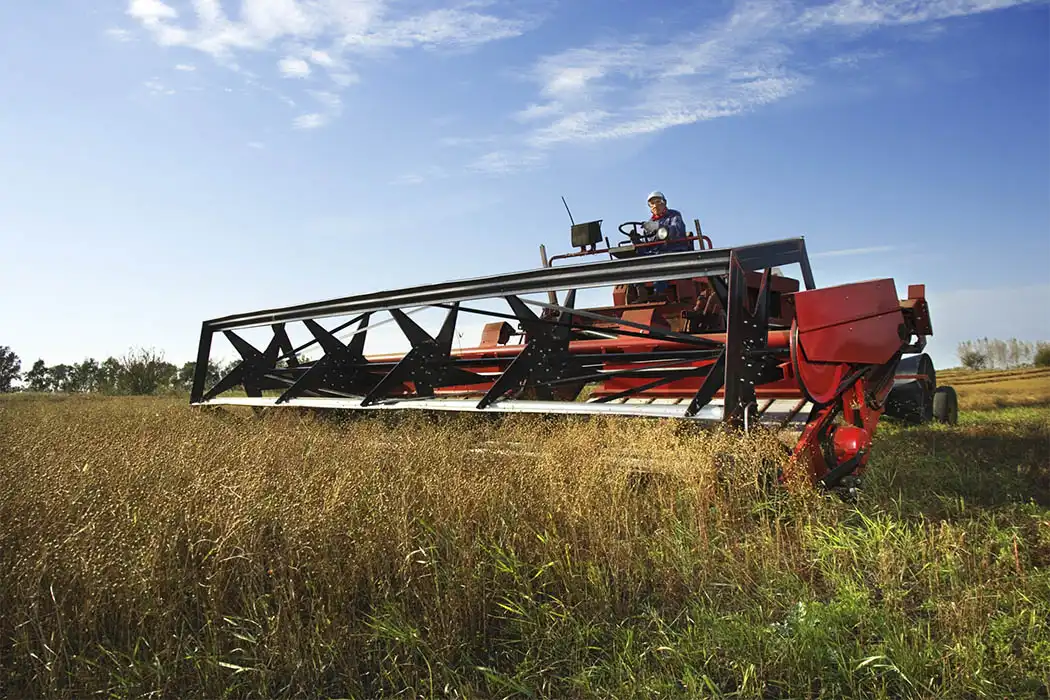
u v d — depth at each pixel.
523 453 4.52
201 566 3.29
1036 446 7.05
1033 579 3.37
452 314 6.66
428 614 3.07
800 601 3.21
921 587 3.48
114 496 3.62
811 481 4.54
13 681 2.74
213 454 4.61
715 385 4.41
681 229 8.66
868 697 2.59
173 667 2.77
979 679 2.57
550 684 2.74
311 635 2.94
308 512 3.45
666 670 2.75
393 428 6.06
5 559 3.06
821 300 4.78
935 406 9.38
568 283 5.01
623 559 3.55
